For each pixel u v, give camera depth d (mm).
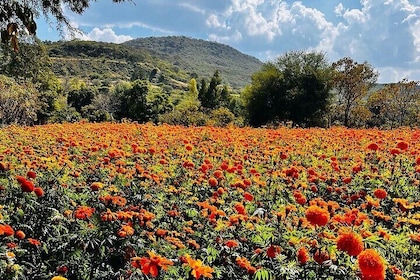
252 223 4918
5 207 5129
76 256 4164
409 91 43062
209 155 10070
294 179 7141
